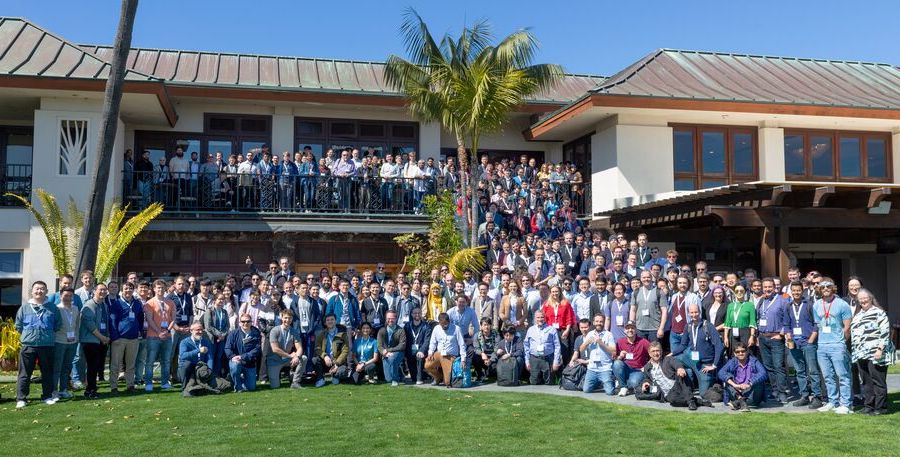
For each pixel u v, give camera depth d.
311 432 8.64
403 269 18.28
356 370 12.80
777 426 9.02
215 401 10.87
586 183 20.77
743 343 10.67
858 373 10.84
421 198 18.97
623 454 7.67
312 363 12.69
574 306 13.14
